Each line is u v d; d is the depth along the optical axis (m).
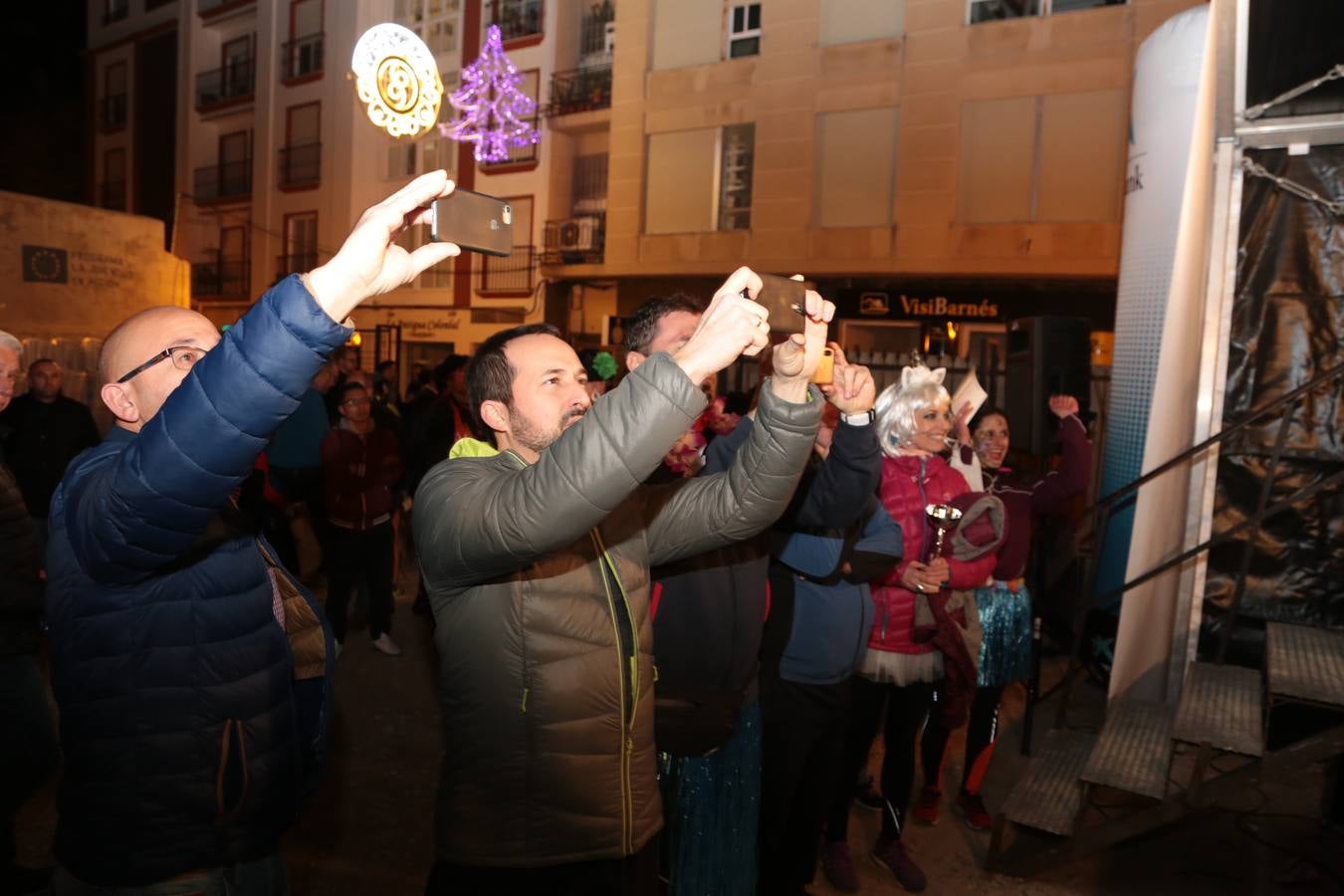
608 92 18.08
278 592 1.91
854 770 3.26
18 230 9.28
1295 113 4.08
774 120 15.28
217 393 1.24
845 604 2.67
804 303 1.79
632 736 1.82
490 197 1.36
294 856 3.36
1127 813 3.60
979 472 4.10
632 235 17.03
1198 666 4.05
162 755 1.62
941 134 13.76
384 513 5.45
